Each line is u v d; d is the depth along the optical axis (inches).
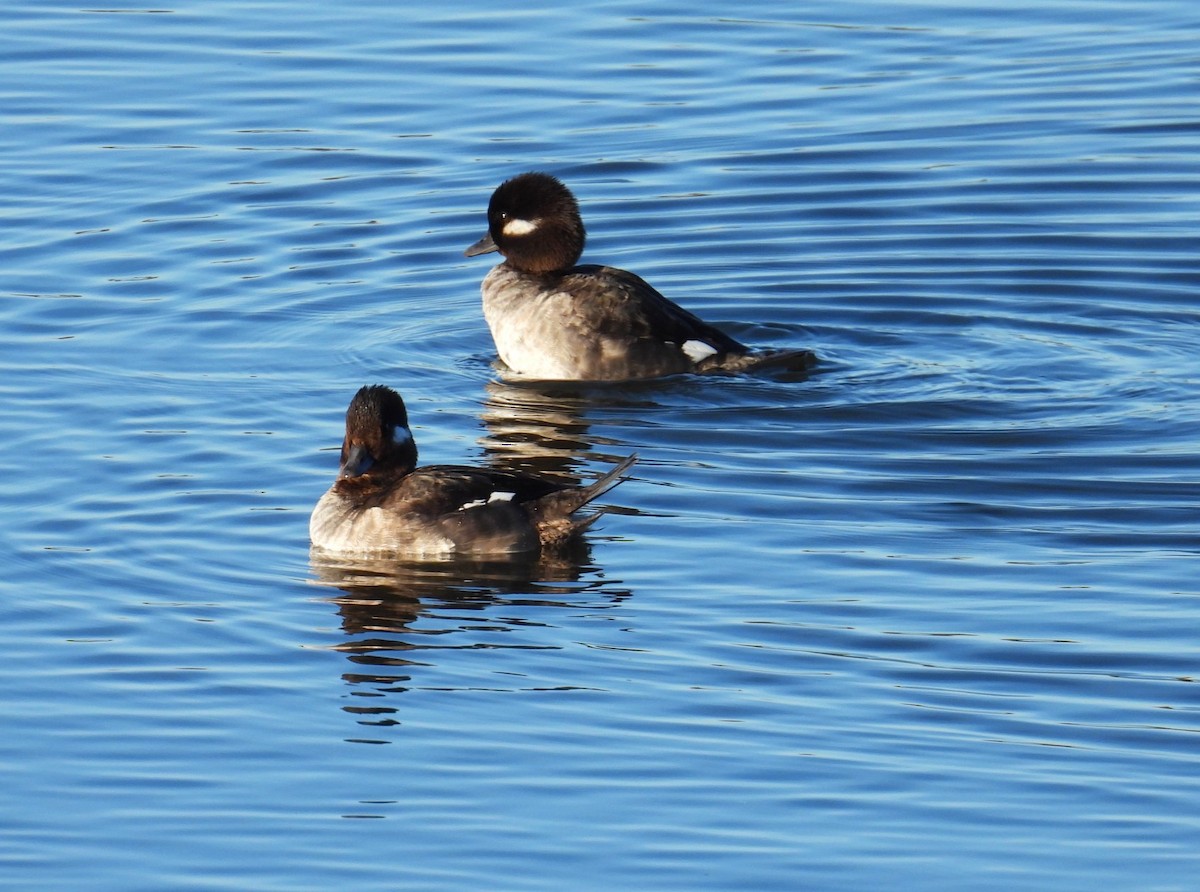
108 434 680.4
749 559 584.4
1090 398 716.7
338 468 655.1
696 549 592.1
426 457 662.5
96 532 603.2
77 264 842.2
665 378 743.1
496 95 999.6
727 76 1019.3
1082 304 809.5
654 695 502.0
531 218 779.4
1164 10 1099.3
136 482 640.4
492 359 772.0
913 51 1048.2
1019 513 618.5
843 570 576.1
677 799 454.9
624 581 569.9
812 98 996.6
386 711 494.9
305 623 544.7
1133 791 457.4
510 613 549.6
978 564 580.1
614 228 886.4
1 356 752.3
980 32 1074.1
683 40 1063.0
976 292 823.7
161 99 993.5
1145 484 639.8
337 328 793.6
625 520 613.6
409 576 576.1
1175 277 828.6
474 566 582.9
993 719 489.7
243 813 450.9
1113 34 1069.1
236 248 863.7
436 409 713.6
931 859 430.9
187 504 624.7
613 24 1082.1
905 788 459.2
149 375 738.2
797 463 662.5
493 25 1081.4
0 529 602.9
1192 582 565.3
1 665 520.1
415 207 900.6
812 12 1102.4
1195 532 601.6
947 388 728.3
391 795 458.0
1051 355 759.7
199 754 477.4
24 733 486.0
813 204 904.3
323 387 733.3
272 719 493.0
